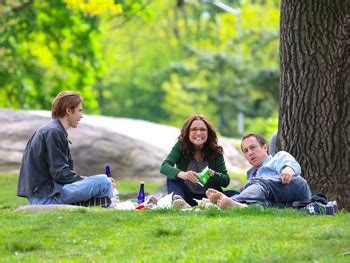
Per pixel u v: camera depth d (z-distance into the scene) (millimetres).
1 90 50281
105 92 89875
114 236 14062
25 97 50312
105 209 16344
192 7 78125
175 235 13906
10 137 30938
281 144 19359
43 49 50031
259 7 71375
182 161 18172
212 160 18203
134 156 31484
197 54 73438
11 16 45938
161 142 33375
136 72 93500
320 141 18938
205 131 18016
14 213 16188
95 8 32094
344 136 18906
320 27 19016
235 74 70000
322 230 13750
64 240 13984
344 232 13469
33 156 17547
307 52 19062
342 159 18875
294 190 16406
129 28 90000
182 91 75500
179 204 16578
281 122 19422
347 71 18953
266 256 12312
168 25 88812
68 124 17828
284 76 19344
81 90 52000
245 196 16344
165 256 12578
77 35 49562
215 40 78812
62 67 50750
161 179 31250
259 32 66250
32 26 47094
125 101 93875
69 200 17375
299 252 12477
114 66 93688
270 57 66500
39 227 14781
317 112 18984
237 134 76375
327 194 18828
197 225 14367
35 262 12664
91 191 17422
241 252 12570
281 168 16703
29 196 17578
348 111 18922
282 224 14312
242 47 73688
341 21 18984
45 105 50812
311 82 19031
